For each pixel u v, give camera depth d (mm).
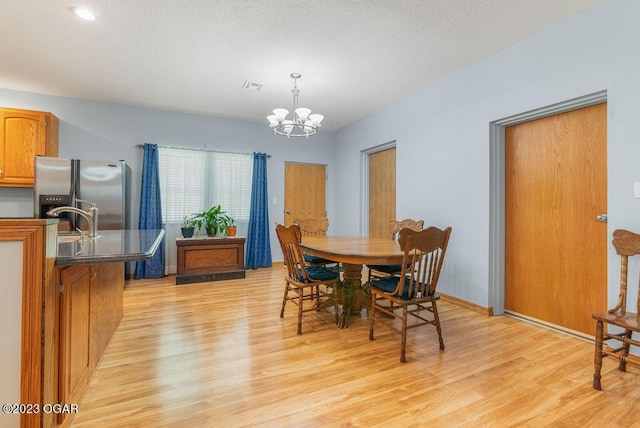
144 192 4484
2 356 1168
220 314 3004
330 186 5973
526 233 2920
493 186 3055
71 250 1595
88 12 2350
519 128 2986
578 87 2377
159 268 4551
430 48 2895
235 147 5184
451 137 3455
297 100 4281
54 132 3982
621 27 2146
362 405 1618
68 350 1428
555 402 1649
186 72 3410
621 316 1821
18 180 3658
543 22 2492
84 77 3539
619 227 2166
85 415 1521
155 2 2244
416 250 2193
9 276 1172
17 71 3379
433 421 1497
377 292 2398
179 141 4805
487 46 2855
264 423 1479
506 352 2232
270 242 5461
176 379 1854
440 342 2281
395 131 4324
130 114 4508
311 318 2922
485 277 3066
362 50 2930
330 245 2881
